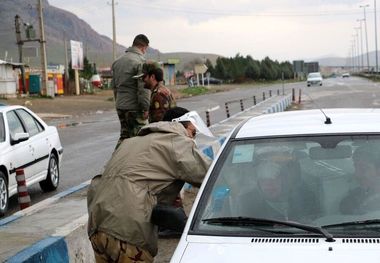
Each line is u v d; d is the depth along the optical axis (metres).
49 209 7.74
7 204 9.78
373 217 3.84
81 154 17.94
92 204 4.82
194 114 5.63
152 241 4.72
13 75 56.59
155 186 4.76
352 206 3.94
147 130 5.01
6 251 5.77
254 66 132.25
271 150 4.43
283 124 4.76
